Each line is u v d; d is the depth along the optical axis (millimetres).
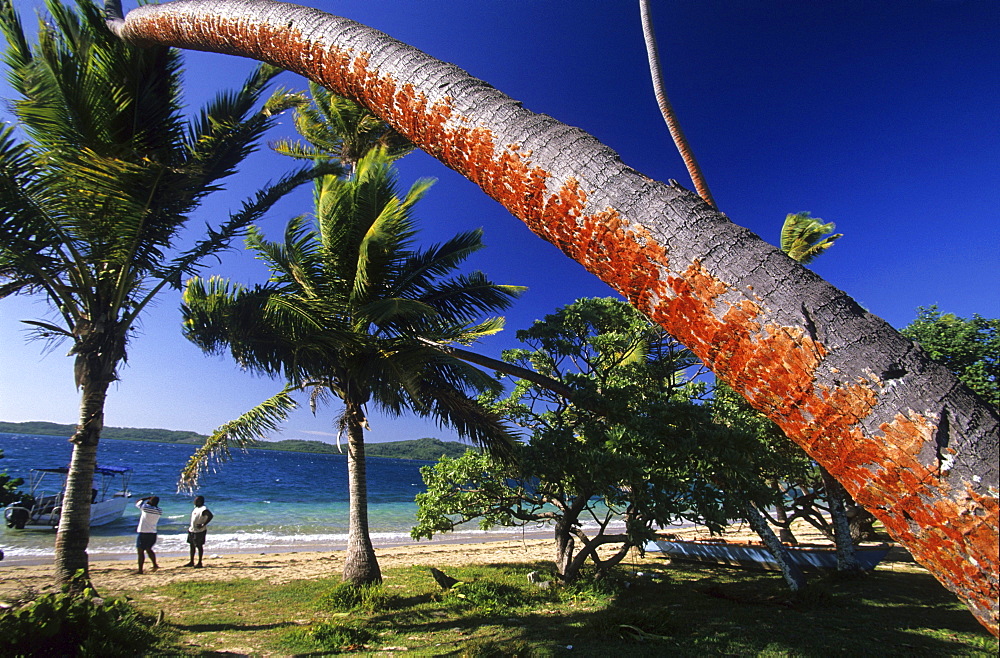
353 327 9531
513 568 12750
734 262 900
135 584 9914
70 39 6754
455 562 13961
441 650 6207
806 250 16578
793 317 838
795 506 15344
